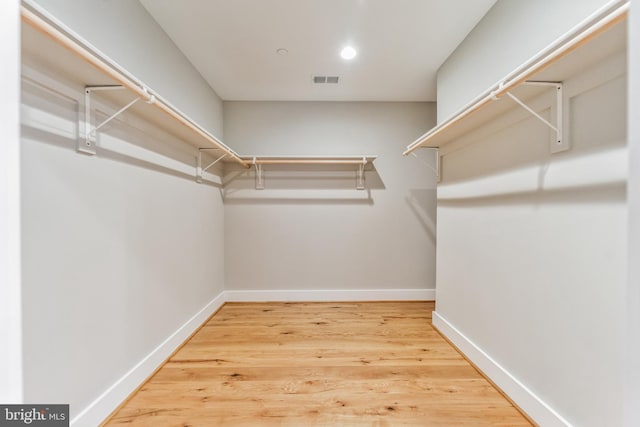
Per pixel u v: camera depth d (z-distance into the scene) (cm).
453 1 167
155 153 182
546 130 130
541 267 133
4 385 46
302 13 177
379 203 323
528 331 141
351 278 325
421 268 325
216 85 279
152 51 180
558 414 123
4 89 45
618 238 100
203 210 262
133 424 135
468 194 197
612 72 100
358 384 167
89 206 128
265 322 262
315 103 321
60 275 113
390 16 180
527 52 143
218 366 186
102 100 136
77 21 122
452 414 143
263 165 321
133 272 160
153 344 180
